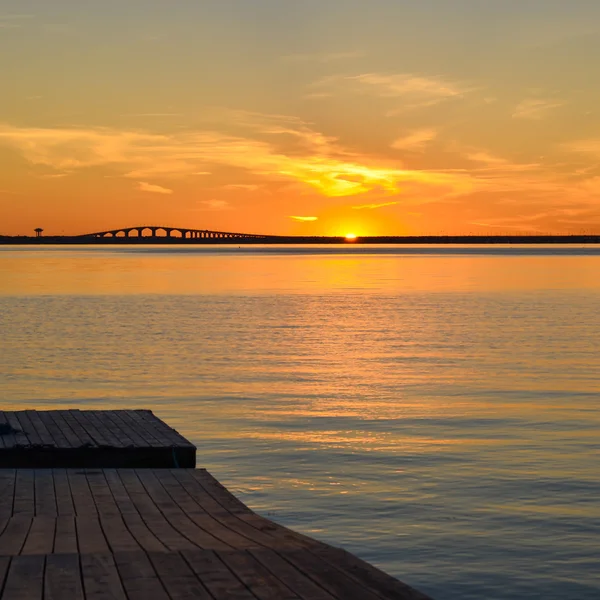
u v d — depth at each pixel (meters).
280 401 24.84
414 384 27.84
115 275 106.88
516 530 13.58
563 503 14.91
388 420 22.06
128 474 13.37
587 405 24.16
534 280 94.88
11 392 26.47
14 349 36.75
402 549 12.77
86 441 14.77
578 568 12.04
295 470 17.11
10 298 66.88
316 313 54.28
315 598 6.87
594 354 35.28
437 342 39.41
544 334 42.66
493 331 43.94
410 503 14.94
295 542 9.06
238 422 21.83
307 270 124.38
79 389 27.02
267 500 15.16
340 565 7.86
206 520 10.40
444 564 12.20
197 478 13.09
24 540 9.18
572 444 19.28
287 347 37.59
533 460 17.84
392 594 6.96
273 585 7.23
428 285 85.25
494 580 11.62
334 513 14.41
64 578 7.43
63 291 75.19
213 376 29.55
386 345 38.31
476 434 20.36
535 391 26.48
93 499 11.61
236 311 55.72
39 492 12.04
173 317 51.59
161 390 26.80
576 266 139.12
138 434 15.52
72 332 43.47
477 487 15.86
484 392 26.27
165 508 11.08
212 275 107.69
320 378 29.08
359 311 55.72
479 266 140.75
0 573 7.57
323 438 19.94
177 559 8.07
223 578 7.44
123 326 46.41
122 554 8.27
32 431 15.80
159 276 104.38
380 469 17.17
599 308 57.91
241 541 9.13
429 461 17.78
